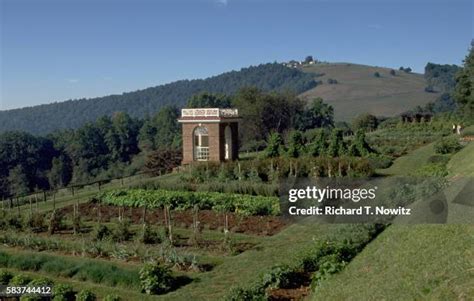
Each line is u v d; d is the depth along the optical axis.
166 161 59.97
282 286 14.54
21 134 100.25
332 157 35.97
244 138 80.06
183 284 16.22
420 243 13.57
